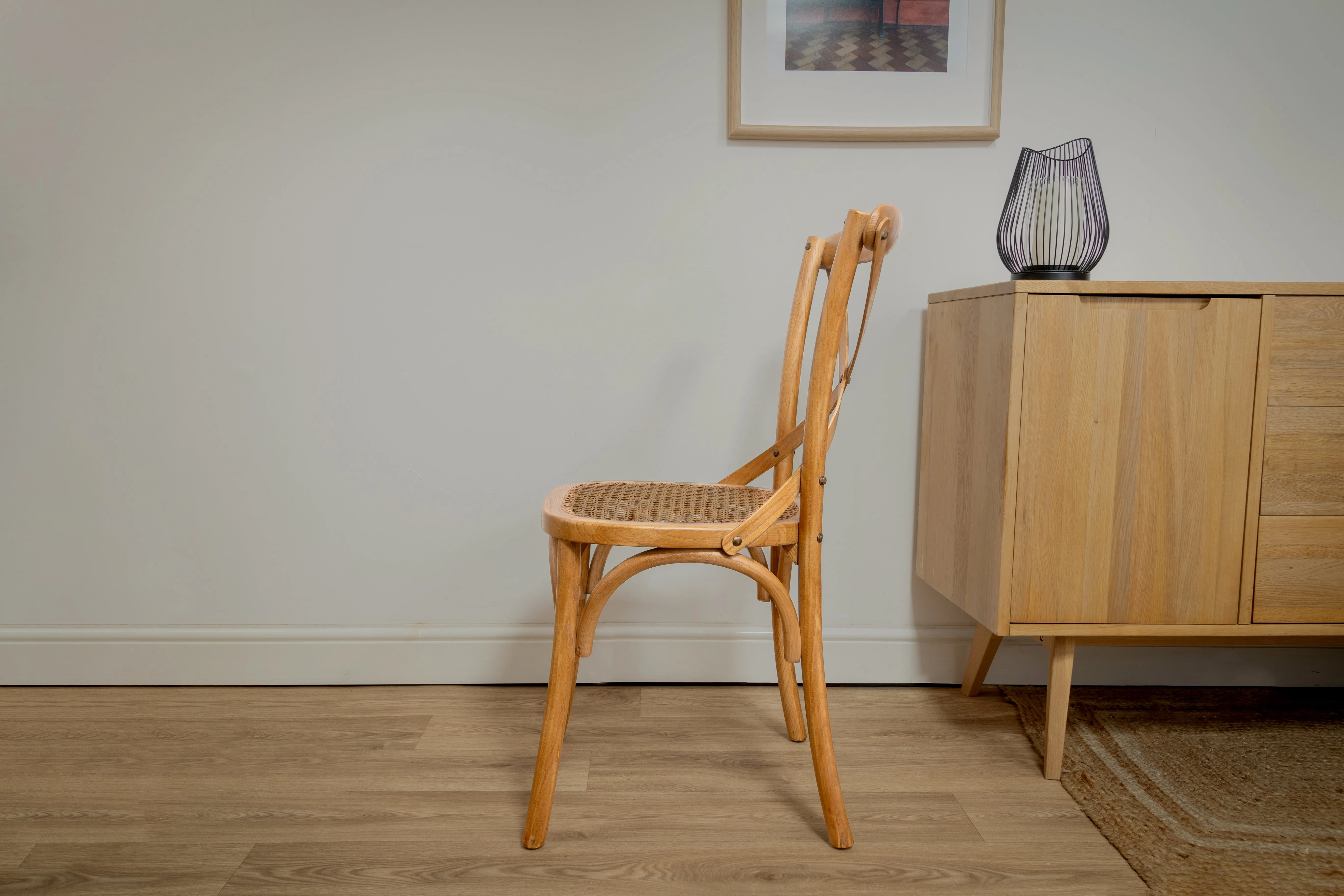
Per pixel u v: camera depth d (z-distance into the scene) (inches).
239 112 61.5
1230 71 63.2
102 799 48.0
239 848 43.2
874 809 47.6
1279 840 44.2
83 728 57.4
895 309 64.2
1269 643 60.0
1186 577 50.1
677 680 66.4
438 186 62.5
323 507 64.7
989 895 39.9
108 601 64.8
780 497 42.8
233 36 60.9
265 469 64.3
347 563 65.2
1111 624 50.1
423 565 65.4
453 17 61.2
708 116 62.4
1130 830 45.1
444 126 62.0
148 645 64.9
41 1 60.3
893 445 65.3
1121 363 48.4
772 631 66.1
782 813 47.1
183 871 41.2
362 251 62.8
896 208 40.5
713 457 65.3
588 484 55.0
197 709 60.9
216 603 65.2
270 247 62.6
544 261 63.3
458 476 64.8
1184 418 48.9
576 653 43.5
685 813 47.0
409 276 63.1
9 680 64.7
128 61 60.9
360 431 64.2
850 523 65.8
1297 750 55.0
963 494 55.7
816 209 63.4
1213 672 66.8
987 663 62.4
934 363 61.6
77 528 64.2
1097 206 54.5
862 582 66.3
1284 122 63.7
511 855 42.8
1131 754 54.3
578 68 61.8
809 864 42.3
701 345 64.2
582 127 62.2
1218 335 48.4
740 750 54.8
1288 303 48.3
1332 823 45.9
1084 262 54.7
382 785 49.9
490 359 64.0
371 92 61.6
